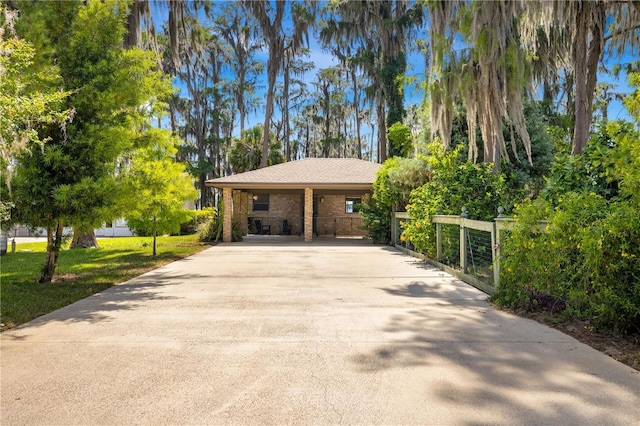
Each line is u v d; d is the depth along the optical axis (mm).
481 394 2885
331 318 5059
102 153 7309
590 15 10797
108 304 5945
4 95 4902
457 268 8672
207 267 10102
